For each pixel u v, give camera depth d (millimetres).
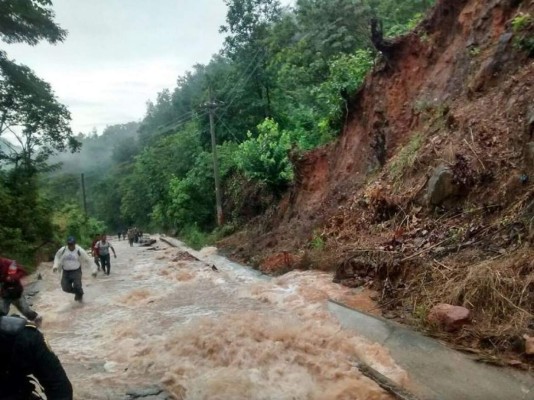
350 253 10664
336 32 20734
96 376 6012
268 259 14086
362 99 16250
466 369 5449
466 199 9234
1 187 20000
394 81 14875
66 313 9992
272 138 21984
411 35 14883
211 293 11109
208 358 6336
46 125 23594
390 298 8258
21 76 21828
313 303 8922
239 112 33281
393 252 9422
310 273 11383
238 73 33906
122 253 25812
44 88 23062
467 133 10148
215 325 7305
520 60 10344
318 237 13344
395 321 7320
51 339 8039
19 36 21844
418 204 10398
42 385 2332
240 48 33531
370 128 15266
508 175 8633
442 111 11828
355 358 6109
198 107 33969
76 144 25047
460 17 13391
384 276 9109
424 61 14328
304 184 18516
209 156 31766
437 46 14125
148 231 54812
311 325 7285
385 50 15125
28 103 22656
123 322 8852
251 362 6023
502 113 9766
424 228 9555
